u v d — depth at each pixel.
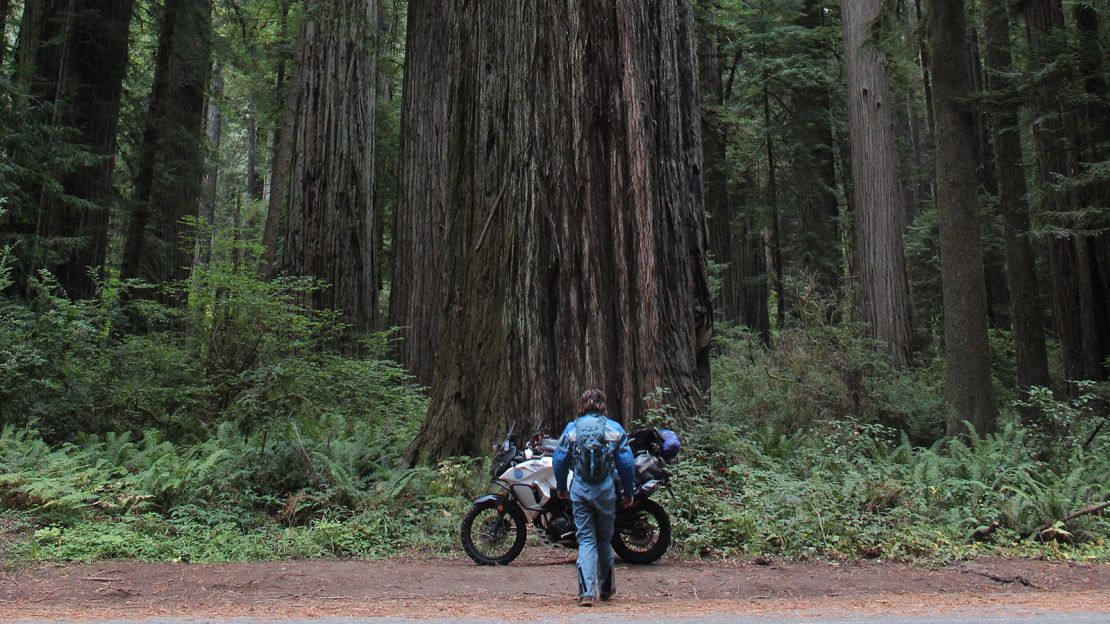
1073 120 15.62
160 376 11.46
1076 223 14.42
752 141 27.78
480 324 9.24
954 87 11.88
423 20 17.45
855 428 9.94
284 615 4.71
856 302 18.44
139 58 23.38
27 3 16.61
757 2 26.50
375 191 17.20
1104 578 6.09
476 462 8.56
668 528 6.55
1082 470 8.53
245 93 29.02
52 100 15.91
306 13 16.34
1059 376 21.52
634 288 8.71
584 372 8.53
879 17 13.65
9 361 9.62
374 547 7.09
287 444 8.59
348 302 16.11
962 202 11.69
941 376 17.36
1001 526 7.64
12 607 4.89
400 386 14.49
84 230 15.57
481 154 9.62
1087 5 15.23
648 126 9.02
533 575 6.09
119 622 4.48
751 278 29.16
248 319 11.34
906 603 5.18
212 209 28.98
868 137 18.81
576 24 8.98
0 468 7.93
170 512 7.62
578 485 5.18
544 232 8.84
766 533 7.00
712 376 14.27
